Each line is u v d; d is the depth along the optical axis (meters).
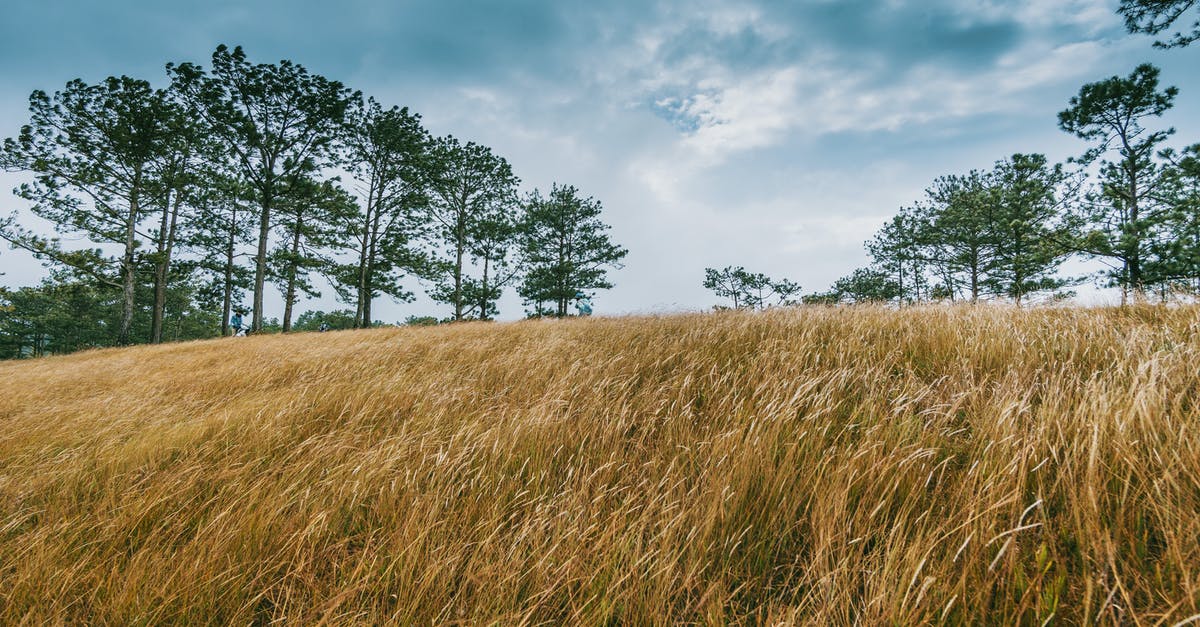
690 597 1.29
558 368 3.73
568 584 1.31
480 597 1.32
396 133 21.50
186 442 2.75
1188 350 2.12
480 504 1.78
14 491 2.23
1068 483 1.36
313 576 1.44
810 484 1.59
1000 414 1.77
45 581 1.48
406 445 2.35
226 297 23.17
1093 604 1.07
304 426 2.93
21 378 6.60
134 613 1.36
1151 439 1.46
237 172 20.11
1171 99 13.61
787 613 1.18
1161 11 10.22
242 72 18.03
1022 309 4.12
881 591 1.10
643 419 2.50
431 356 5.09
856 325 3.87
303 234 23.27
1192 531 1.11
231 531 1.62
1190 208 13.02
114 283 19.19
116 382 5.52
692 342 3.97
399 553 1.44
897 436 1.85
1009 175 20.14
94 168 18.17
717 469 1.75
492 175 24.19
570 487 1.81
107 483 2.22
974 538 1.21
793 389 2.45
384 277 23.92
